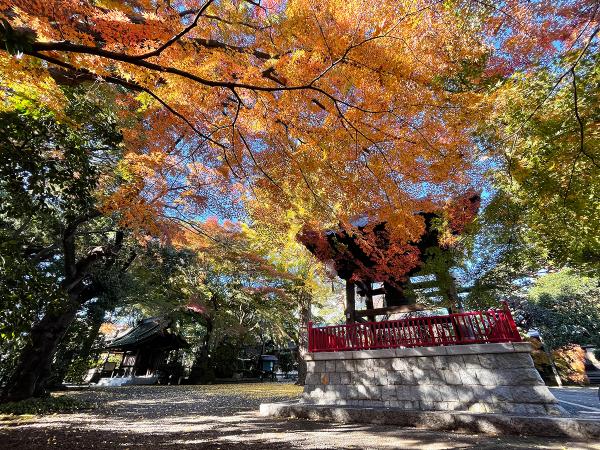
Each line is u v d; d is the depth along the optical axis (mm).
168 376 25109
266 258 17953
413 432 6074
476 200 8242
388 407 7555
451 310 8969
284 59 4969
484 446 4863
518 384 6527
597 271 10234
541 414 6094
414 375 7590
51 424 7465
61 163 6168
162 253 16812
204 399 12922
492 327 7238
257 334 27328
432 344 7684
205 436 5965
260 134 6277
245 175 7109
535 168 5512
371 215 7164
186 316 24516
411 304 10203
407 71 4867
